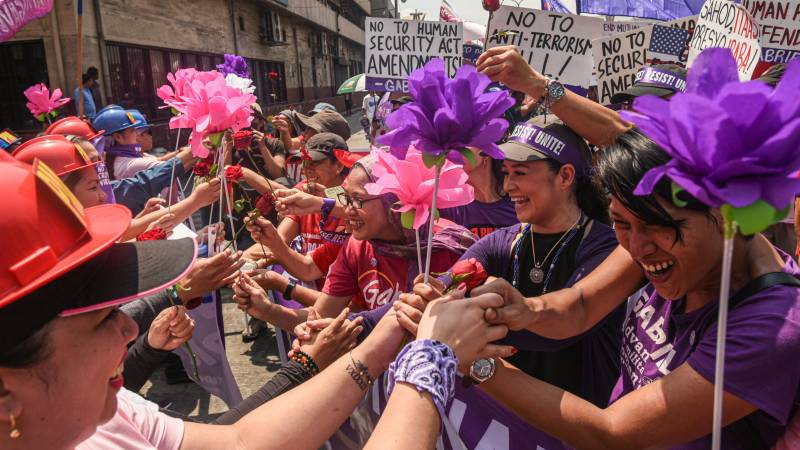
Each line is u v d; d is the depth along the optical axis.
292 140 5.59
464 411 1.46
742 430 1.08
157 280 0.80
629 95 2.42
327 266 2.78
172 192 3.68
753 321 0.99
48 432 0.77
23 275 0.67
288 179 4.99
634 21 5.02
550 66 2.80
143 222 2.73
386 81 3.45
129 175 4.30
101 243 0.74
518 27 2.76
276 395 1.47
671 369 1.18
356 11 52.06
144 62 13.30
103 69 11.27
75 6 10.39
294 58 28.44
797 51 2.82
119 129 4.33
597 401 1.62
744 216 0.64
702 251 1.02
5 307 0.68
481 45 3.76
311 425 1.24
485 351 1.15
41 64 10.29
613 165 1.04
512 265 1.83
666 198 0.99
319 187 3.42
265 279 2.66
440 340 1.09
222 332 2.90
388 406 1.00
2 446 0.75
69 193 0.78
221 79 2.30
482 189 2.50
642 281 1.36
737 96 0.64
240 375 3.49
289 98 27.30
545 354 1.69
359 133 20.06
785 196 0.62
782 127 0.64
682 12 5.40
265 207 2.67
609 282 1.37
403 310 1.27
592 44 2.85
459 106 1.02
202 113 2.29
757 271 1.05
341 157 2.61
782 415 0.96
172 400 3.27
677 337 1.19
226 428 1.23
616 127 1.71
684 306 1.19
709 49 0.75
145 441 1.08
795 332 0.95
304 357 1.52
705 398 1.01
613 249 1.63
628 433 1.10
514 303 1.26
